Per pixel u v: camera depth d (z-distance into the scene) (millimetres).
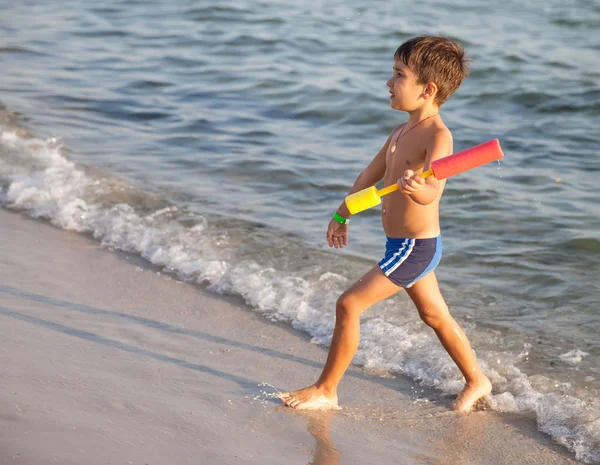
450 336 14648
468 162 12375
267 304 18516
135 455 11297
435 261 14141
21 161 26469
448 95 14031
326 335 17203
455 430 13891
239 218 23484
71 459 10875
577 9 49250
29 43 41188
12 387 12664
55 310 16797
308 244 22000
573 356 16734
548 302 19219
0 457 10695
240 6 49656
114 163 27219
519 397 14977
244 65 39031
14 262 19391
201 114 32656
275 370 15516
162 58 39844
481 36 43906
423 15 48375
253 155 28531
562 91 35531
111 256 20500
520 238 22578
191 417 12828
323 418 13875
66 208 22938
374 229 23297
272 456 12141
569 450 13383
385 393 15156
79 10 48094
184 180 26141
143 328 16641
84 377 13555
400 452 12938
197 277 19703
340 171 27297
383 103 34094
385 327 17578
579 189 25891
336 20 47000
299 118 32656
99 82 36031
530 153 29125
